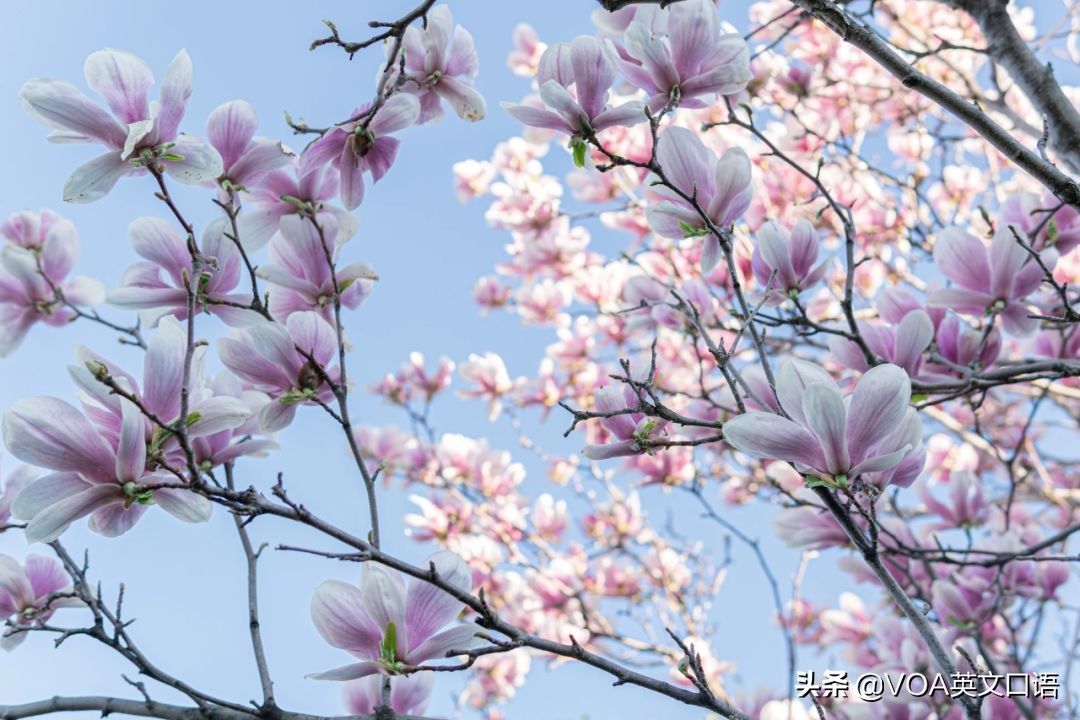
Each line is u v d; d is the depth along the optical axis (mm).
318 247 1621
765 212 2820
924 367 1772
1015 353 3154
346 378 1584
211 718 1454
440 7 1632
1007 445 3096
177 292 1568
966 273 1757
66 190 1499
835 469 1405
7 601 1583
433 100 1663
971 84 2066
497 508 3578
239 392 1592
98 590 1554
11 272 1821
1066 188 1518
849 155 2758
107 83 1500
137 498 1409
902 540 2193
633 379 1585
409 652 1454
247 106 1590
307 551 1416
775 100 2807
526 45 2936
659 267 2705
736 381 1550
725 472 3227
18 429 1389
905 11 3000
